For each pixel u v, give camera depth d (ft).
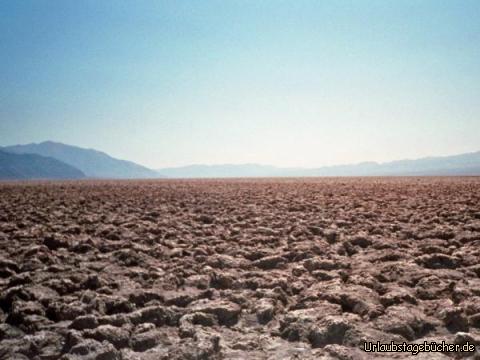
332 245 29.60
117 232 34.40
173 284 20.53
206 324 15.57
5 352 13.28
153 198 73.31
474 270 22.06
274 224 39.14
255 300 18.02
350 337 13.58
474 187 95.81
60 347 13.58
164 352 12.95
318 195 76.48
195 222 41.55
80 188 120.67
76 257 26.30
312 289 19.26
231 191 95.04
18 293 18.03
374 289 19.25
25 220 43.27
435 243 29.71
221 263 24.41
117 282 20.47
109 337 13.58
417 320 14.96
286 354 12.93
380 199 64.34
